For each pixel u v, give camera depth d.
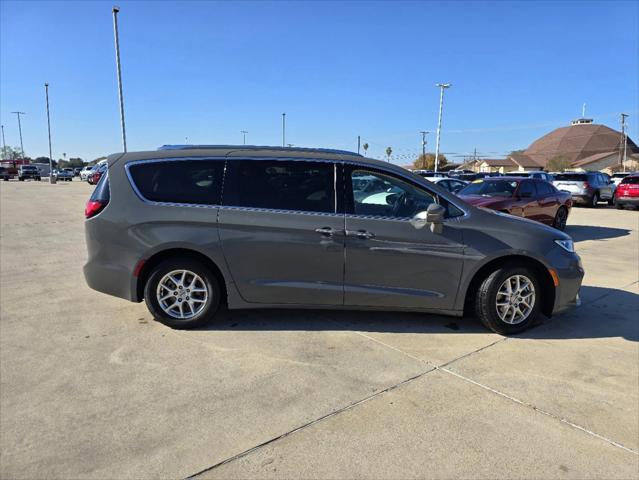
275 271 4.41
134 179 4.47
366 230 4.38
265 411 3.13
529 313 4.59
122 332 4.47
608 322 5.02
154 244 4.36
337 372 3.71
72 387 3.41
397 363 3.90
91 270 4.54
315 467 2.59
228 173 4.48
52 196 25.09
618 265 8.04
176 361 3.86
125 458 2.64
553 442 2.86
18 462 2.59
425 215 4.41
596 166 101.88
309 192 4.46
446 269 4.45
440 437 2.88
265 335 4.43
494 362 3.97
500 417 3.12
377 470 2.58
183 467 2.58
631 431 3.00
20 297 5.60
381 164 4.54
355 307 4.51
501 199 10.18
